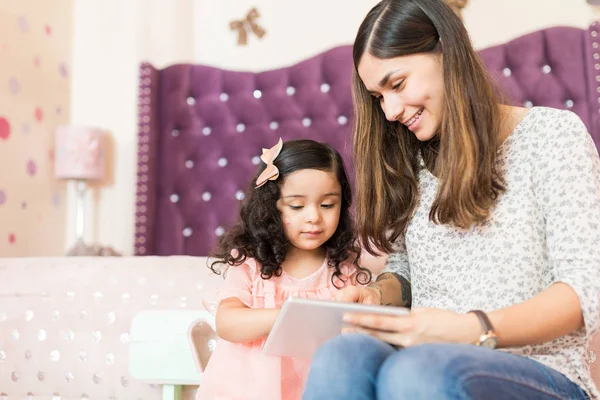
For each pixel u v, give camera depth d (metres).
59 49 3.12
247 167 3.00
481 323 0.77
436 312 0.80
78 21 3.20
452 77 0.95
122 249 3.08
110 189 3.12
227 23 3.15
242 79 3.04
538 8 2.86
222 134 3.04
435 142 1.07
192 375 1.24
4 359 1.49
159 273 1.52
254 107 3.01
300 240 1.18
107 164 3.12
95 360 1.44
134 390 1.41
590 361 0.94
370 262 1.53
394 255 1.17
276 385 1.10
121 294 1.49
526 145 0.95
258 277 1.18
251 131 3.01
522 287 0.89
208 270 1.53
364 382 0.72
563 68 2.75
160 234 3.05
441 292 0.99
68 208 3.15
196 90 3.08
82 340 1.46
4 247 2.69
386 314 0.80
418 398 0.66
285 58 3.09
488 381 0.68
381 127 1.11
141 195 2.98
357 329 0.84
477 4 2.90
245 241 1.21
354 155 1.14
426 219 1.03
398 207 1.09
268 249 1.20
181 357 1.24
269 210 1.20
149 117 3.03
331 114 2.93
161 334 1.25
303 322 0.83
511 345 0.79
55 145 3.01
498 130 0.96
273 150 1.23
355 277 1.25
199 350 1.26
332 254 1.24
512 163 0.95
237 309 1.07
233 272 1.19
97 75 3.18
